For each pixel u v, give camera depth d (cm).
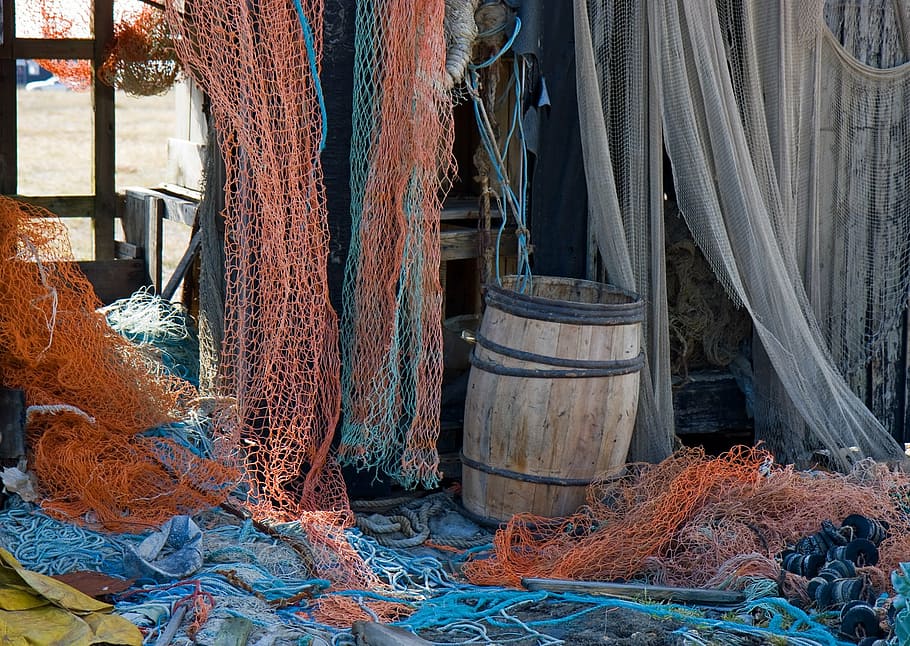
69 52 873
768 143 570
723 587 442
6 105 866
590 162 543
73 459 471
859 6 596
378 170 487
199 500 478
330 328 505
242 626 381
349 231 514
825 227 607
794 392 565
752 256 559
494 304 511
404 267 487
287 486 511
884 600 405
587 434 504
